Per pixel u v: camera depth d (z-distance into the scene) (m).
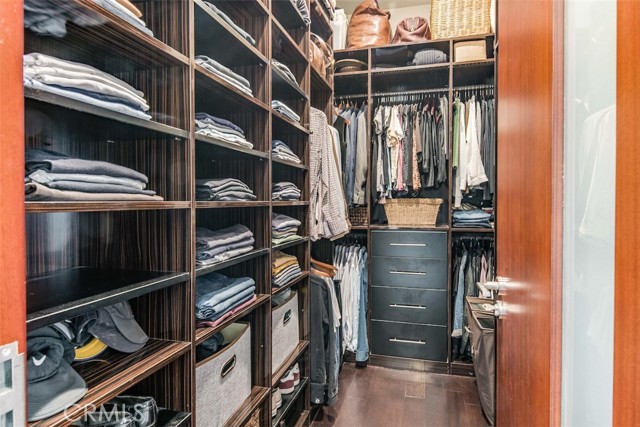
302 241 1.97
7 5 0.47
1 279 0.45
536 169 0.87
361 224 3.09
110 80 0.83
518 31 1.04
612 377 0.56
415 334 2.80
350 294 2.82
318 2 2.33
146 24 1.05
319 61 2.32
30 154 0.72
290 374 1.85
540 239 0.83
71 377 0.75
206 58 1.13
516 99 1.06
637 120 0.49
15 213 0.47
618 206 0.54
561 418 0.73
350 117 2.93
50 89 0.66
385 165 2.86
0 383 0.44
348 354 2.96
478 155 2.63
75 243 1.12
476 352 2.10
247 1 1.44
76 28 0.80
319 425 2.05
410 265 2.80
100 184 0.79
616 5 0.55
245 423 1.32
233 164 1.61
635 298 0.50
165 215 1.06
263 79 1.55
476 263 2.71
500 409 1.29
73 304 0.70
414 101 3.09
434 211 2.82
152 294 1.06
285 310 1.80
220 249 1.23
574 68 0.69
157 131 0.93
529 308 0.92
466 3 2.75
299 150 2.05
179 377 1.03
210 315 1.14
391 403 2.29
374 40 2.97
